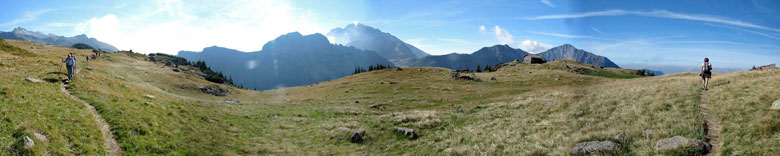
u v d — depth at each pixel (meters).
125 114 18.72
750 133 10.79
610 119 18.58
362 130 23.09
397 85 78.94
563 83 72.62
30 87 20.72
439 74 101.06
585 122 19.31
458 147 18.09
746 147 9.80
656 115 17.03
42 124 13.45
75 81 28.70
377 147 20.17
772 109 12.67
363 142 21.31
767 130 10.45
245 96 74.50
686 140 10.97
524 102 33.66
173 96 40.59
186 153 15.88
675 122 14.51
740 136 10.92
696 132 12.26
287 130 25.39
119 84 34.84
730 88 20.75
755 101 14.73
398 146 20.16
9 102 15.40
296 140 21.94
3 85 18.86
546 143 15.77
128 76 66.19
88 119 16.48
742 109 14.16
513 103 34.19
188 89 69.25
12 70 27.33
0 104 14.62
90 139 13.99
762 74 26.75
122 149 14.10
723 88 21.59
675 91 24.16
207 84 79.81
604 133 14.45
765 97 15.08
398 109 38.69
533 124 21.62
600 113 21.11
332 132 23.62
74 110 17.48
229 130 23.08
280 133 24.12
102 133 15.29
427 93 62.09
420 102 45.34
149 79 69.75
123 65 97.00
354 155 18.45
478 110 32.50
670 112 17.03
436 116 28.83
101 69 65.62
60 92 22.30
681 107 17.89
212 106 33.97
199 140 18.48
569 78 81.50
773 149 9.00
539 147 15.05
